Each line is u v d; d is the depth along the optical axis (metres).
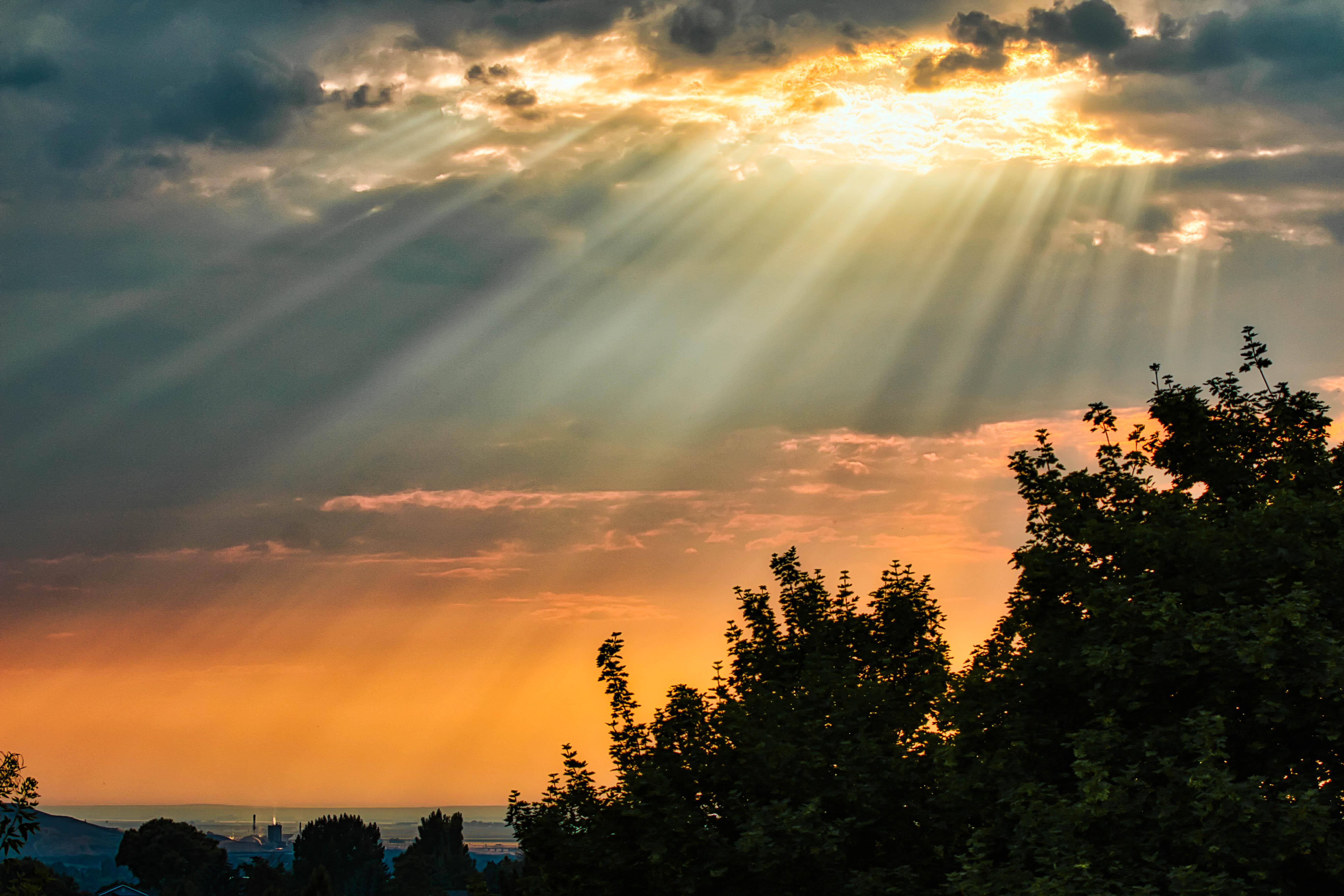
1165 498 30.52
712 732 33.81
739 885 29.58
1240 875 23.08
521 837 32.66
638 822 30.70
